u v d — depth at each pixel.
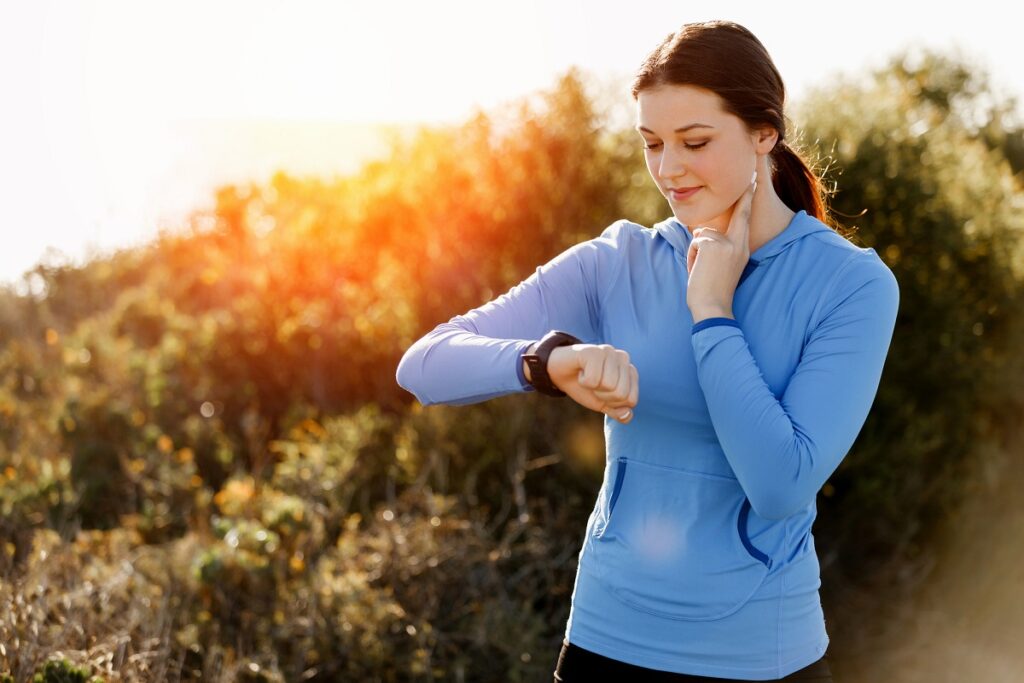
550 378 1.53
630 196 5.10
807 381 1.52
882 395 4.70
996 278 5.20
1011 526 5.04
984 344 5.09
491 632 3.66
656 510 1.65
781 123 1.58
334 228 6.09
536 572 4.01
